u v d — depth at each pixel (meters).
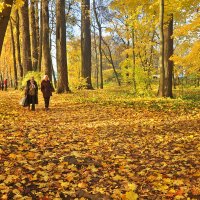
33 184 5.88
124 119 13.35
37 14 36.28
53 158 7.46
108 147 8.70
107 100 20.45
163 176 6.36
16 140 8.92
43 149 8.25
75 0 35.81
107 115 14.50
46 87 16.75
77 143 9.07
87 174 6.49
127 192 5.39
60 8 27.19
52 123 12.35
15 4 12.27
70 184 5.92
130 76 25.56
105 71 70.69
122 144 9.03
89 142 9.23
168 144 9.02
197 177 6.32
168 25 20.88
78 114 14.85
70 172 6.54
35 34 33.22
